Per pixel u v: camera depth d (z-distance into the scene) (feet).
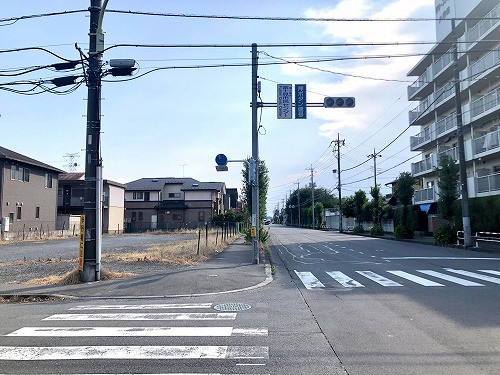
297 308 29.81
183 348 20.44
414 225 125.18
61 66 42.75
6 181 129.18
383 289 37.47
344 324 24.97
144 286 39.17
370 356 19.10
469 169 121.08
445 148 135.44
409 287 38.32
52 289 37.78
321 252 82.02
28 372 17.29
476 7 113.09
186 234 162.50
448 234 94.32
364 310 28.81
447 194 99.55
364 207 179.63
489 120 110.63
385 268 53.42
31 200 142.72
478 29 109.50
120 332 23.48
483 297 32.94
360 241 119.14
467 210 86.17
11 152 138.10
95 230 42.16
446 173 100.07
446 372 17.03
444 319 25.85
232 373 17.11
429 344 20.80
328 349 20.18
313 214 282.97
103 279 42.57
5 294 35.32
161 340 21.86
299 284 41.63
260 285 40.93
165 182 228.43
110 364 18.21
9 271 51.03
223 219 206.49
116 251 79.77
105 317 27.43
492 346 20.38
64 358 19.02
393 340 21.57
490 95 103.96
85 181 42.57
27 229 139.54
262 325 24.90
